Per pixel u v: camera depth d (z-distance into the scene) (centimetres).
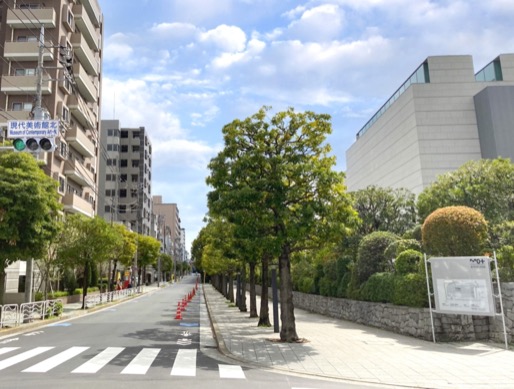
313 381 823
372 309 1783
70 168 3716
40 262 2705
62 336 1452
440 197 2108
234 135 1372
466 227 1356
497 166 2077
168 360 1017
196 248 5909
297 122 1373
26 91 3378
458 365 960
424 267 1452
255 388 750
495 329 1306
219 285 5556
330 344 1273
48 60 3531
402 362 998
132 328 1714
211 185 1382
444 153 4934
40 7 3606
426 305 1419
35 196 1594
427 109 5044
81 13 3959
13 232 1581
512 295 1240
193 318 2214
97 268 4341
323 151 1397
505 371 898
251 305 2219
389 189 2761
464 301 1230
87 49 4050
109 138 8025
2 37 3550
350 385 796
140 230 7606
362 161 6938
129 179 8131
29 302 1919
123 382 775
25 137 1295
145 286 7431
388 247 1784
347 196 1308
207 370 909
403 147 5350
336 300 2250
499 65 5353
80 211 3788
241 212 1224
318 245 1384
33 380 785
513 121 4725
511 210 1952
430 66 5184
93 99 4278
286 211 1227
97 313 2470
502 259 1402
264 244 1235
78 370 880
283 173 1241
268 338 1391
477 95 5016
